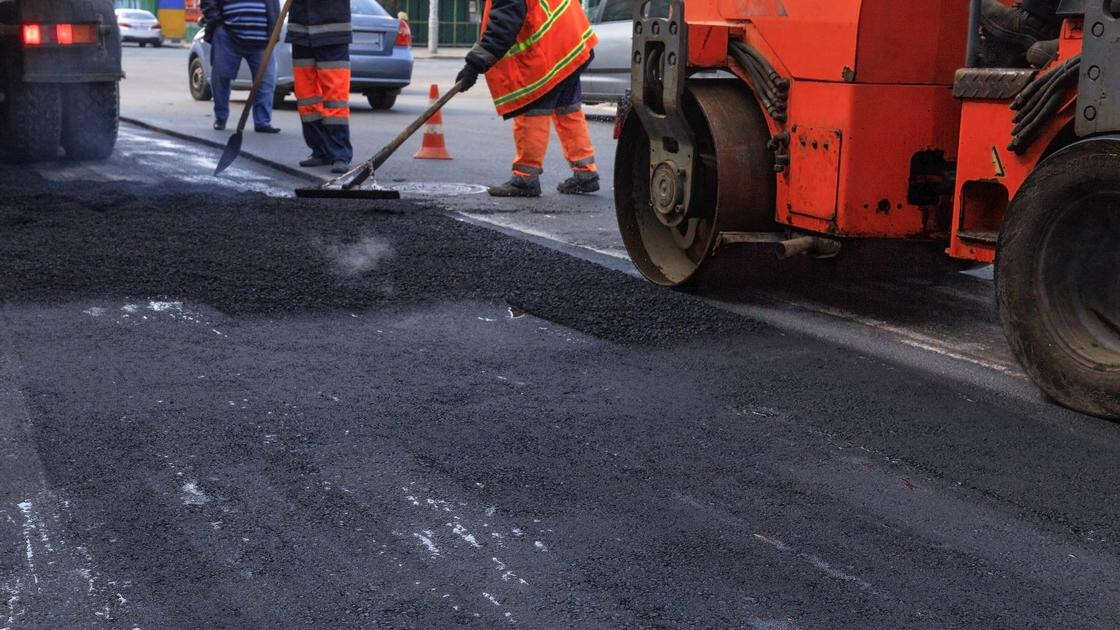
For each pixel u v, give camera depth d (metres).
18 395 4.02
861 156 5.09
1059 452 3.76
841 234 5.15
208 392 4.10
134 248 6.32
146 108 16.05
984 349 4.98
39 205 7.56
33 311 5.09
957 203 4.65
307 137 10.10
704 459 3.62
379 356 4.59
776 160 5.49
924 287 6.18
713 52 5.67
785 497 3.35
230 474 3.40
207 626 2.58
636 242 6.27
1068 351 4.15
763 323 5.25
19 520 3.07
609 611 2.68
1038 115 4.18
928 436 3.88
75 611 2.63
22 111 9.59
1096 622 2.70
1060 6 4.13
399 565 2.88
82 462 3.45
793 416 4.04
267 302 5.32
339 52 9.90
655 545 3.02
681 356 4.71
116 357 4.48
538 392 4.21
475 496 3.29
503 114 8.72
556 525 3.12
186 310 5.18
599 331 5.01
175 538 2.99
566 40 8.66
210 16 12.61
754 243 5.65
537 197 8.97
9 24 9.40
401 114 16.17
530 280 5.87
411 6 48.97
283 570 2.84
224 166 8.95
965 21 5.07
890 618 2.69
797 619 2.67
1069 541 3.12
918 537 3.12
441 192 9.08
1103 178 3.92
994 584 2.87
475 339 4.87
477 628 2.59
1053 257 4.20
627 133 6.21
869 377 4.52
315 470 3.44
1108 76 3.88
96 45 9.67
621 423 3.91
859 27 4.95
